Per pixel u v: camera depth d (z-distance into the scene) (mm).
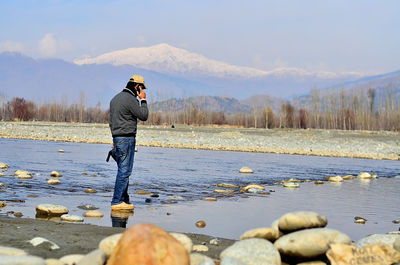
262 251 3898
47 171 12000
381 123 87125
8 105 97500
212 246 4762
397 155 26578
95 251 3510
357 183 12547
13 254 3391
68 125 60938
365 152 27828
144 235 3090
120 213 6715
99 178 10984
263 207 7793
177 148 27250
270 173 14367
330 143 34000
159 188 9797
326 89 96938
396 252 3691
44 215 6227
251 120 104125
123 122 7184
